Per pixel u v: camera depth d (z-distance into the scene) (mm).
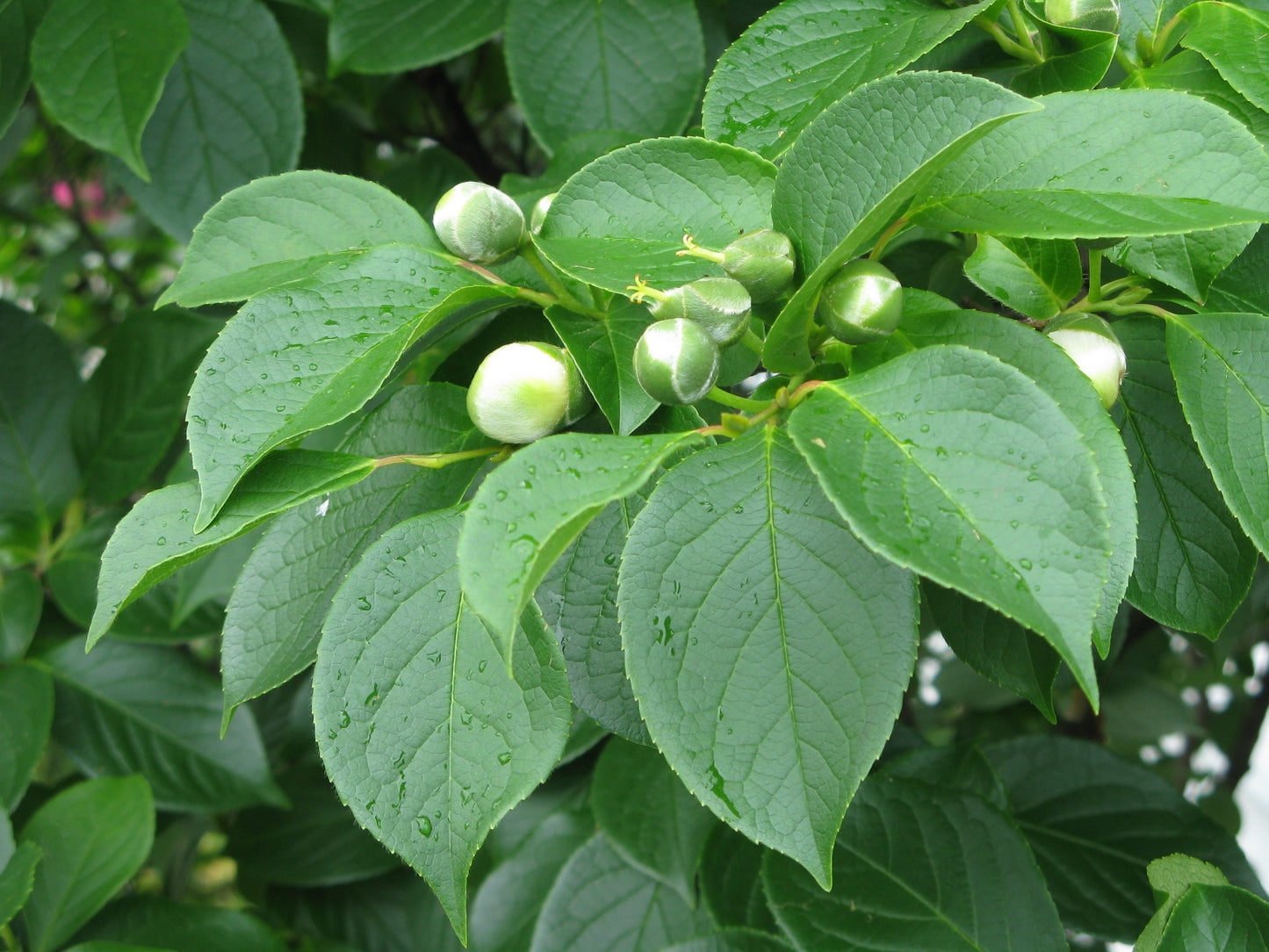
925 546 332
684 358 364
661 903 520
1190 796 982
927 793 475
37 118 884
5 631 579
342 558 407
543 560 339
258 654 402
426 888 625
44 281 1013
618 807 510
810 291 361
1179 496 417
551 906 521
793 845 352
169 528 386
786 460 366
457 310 434
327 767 372
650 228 398
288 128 546
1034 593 328
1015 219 369
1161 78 423
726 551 361
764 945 474
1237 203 361
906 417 349
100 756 579
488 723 376
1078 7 410
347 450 411
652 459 351
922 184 360
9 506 622
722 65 424
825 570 360
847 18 425
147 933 539
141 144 538
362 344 383
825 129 374
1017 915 455
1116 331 428
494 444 411
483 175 779
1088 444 368
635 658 357
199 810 574
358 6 537
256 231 412
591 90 521
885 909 456
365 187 417
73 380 655
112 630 580
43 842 525
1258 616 824
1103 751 535
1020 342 378
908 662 356
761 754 355
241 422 372
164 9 497
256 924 548
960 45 444
